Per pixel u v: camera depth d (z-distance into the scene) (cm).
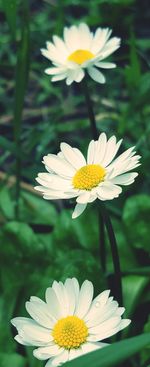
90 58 37
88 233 41
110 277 39
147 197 41
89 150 28
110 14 53
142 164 43
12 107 57
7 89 59
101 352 22
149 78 46
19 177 43
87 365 21
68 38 39
